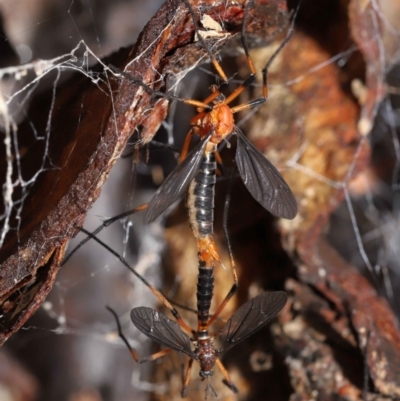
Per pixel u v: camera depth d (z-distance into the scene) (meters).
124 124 0.19
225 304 0.21
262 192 0.20
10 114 0.21
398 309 0.23
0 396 0.22
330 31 0.21
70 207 0.19
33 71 0.21
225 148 0.21
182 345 0.21
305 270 0.21
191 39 0.19
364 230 0.24
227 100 0.20
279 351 0.21
